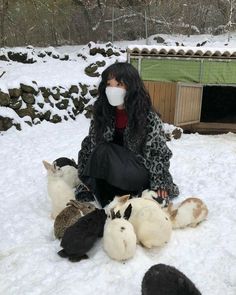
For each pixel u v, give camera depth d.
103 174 1.85
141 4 8.43
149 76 3.90
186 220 1.73
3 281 1.42
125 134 1.85
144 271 1.45
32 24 7.84
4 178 2.56
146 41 7.55
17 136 3.66
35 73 4.80
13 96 3.99
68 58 6.00
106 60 5.74
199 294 1.18
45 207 2.06
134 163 1.85
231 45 7.03
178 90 3.76
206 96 5.19
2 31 7.12
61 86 4.48
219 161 2.85
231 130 4.03
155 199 1.81
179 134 3.57
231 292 1.36
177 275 1.20
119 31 8.38
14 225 1.83
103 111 1.85
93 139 1.92
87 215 1.58
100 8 8.31
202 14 8.69
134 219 1.58
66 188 1.87
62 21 8.18
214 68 3.83
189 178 2.49
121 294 1.33
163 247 1.61
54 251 1.58
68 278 1.40
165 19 8.48
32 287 1.37
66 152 3.13
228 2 8.50
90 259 1.51
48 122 4.19
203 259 1.55
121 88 1.76
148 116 1.85
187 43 7.23
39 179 2.52
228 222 1.85
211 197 2.16
